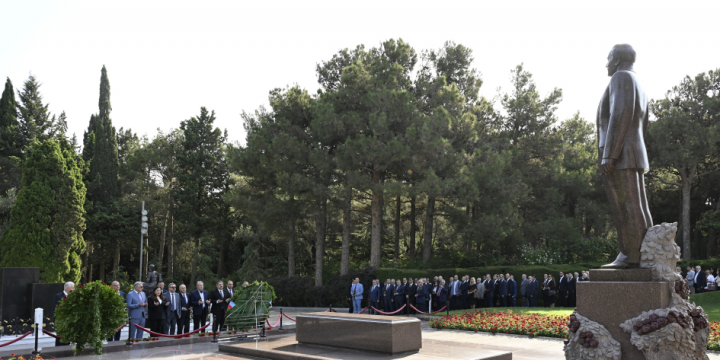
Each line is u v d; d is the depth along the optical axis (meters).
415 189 25.39
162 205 45.19
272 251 43.62
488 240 28.23
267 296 13.36
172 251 45.62
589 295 7.77
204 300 14.94
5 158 39.47
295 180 27.17
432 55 33.19
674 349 6.98
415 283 22.03
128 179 47.97
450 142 27.16
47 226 30.42
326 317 10.48
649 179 37.81
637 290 7.38
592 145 42.03
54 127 50.81
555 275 25.17
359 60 28.94
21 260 29.44
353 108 28.84
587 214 35.56
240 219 44.78
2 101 46.31
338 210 32.75
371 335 9.66
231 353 10.88
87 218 40.56
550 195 33.62
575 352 7.70
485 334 14.01
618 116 7.87
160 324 13.75
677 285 7.50
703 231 34.88
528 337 13.25
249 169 29.53
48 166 30.83
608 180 8.11
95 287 11.18
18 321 14.68
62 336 10.94
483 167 26.84
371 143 25.03
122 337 14.89
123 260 48.78
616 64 8.30
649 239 7.70
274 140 27.56
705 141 31.67
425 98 30.06
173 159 46.75
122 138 57.34
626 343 7.35
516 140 34.06
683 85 35.59
